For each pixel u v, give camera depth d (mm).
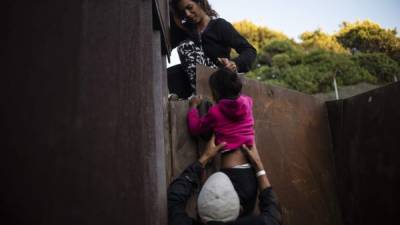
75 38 1365
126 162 1460
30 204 1143
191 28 3016
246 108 2293
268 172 3002
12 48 1191
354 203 3473
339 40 19000
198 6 2904
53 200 1188
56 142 1229
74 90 1317
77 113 1309
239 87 2324
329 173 3652
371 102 3426
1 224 1095
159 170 1848
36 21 1263
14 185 1127
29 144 1170
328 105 3910
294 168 3285
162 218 1785
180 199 2066
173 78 2994
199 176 2207
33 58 1230
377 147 3307
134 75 1625
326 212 3445
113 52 1513
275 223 2090
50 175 1196
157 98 2037
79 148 1288
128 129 1513
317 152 3611
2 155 1120
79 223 1234
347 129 3654
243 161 2254
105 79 1445
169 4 3092
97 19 1474
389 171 3168
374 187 3293
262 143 3020
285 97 3428
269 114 3180
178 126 2430
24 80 1197
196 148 2453
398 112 3141
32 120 1189
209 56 2910
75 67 1339
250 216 2074
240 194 2145
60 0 1346
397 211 3059
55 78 1271
